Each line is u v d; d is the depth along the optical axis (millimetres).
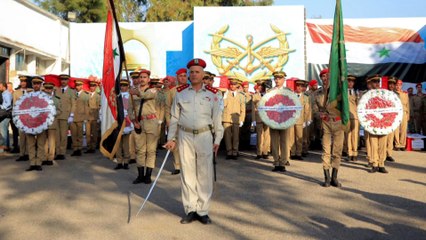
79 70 15664
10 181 7445
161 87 10195
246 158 10594
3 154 11336
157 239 4297
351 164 9508
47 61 19281
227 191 6562
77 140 11109
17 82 16672
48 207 5637
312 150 12484
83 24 15625
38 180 7543
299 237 4352
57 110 9602
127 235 4434
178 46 15359
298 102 8422
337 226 4738
